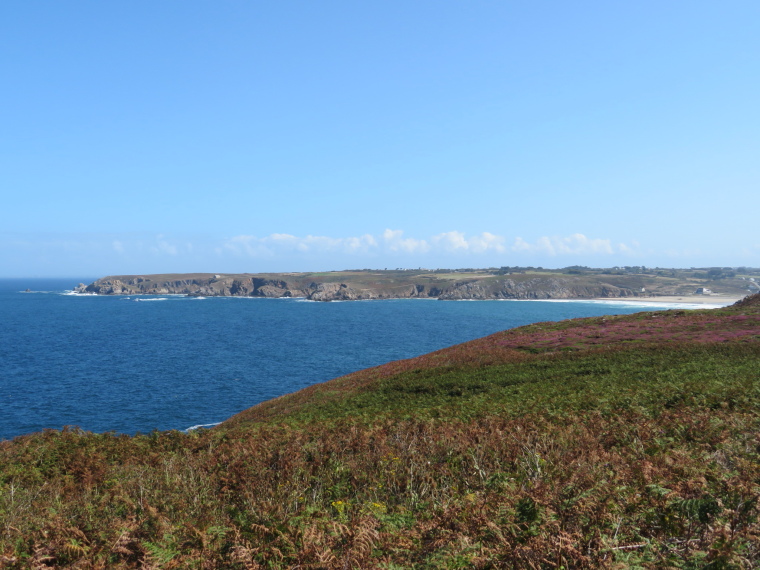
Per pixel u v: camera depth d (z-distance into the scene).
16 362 81.38
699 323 40.84
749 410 13.01
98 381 66.00
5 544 6.96
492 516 6.43
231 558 6.11
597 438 11.13
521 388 24.56
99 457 14.45
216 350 96.88
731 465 8.45
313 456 11.54
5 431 43.56
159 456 14.49
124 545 6.61
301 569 5.64
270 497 9.09
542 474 8.41
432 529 6.32
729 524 5.43
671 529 5.84
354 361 84.75
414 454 10.88
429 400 25.86
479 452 10.32
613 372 26.14
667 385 18.75
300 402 33.09
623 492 6.71
